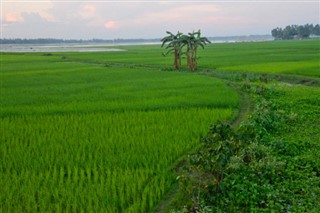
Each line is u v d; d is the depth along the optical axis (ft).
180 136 48.49
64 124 56.29
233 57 218.18
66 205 30.71
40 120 59.21
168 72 139.54
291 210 29.43
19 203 31.07
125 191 33.24
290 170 36.78
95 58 236.43
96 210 29.53
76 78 120.57
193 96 79.20
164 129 52.29
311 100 73.36
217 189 32.71
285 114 59.47
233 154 35.37
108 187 33.22
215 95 80.23
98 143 46.32
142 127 53.26
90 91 90.27
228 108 67.21
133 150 43.16
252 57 213.25
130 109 67.15
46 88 96.73
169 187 34.22
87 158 41.78
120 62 201.98
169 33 157.89
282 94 83.97
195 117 59.26
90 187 33.37
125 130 52.47
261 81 106.01
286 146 43.37
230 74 123.44
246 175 35.32
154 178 35.01
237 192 32.37
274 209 29.63
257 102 74.18
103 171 37.37
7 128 54.39
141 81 109.29
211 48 374.22
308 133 50.34
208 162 32.78
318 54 224.33
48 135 50.31
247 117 59.52
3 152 43.32
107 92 88.02
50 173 37.70
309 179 34.81
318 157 40.32
